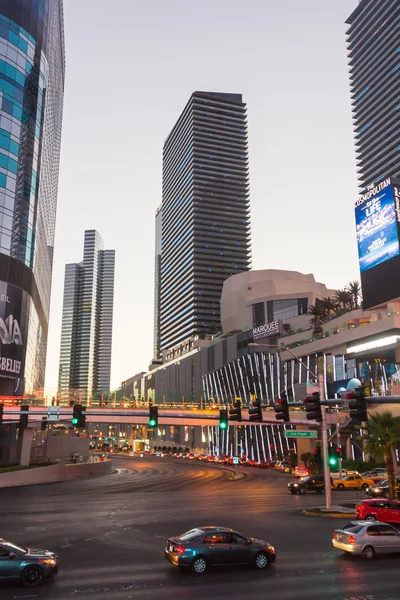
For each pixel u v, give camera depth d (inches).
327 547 802.8
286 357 4222.4
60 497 1648.6
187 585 574.9
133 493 1800.0
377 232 3134.8
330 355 3617.1
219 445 5359.3
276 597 527.5
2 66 2711.6
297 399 3174.2
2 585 568.4
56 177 5014.8
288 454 3563.0
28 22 2928.2
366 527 741.3
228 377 5669.3
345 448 3011.8
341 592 549.0
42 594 535.5
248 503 1441.9
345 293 4266.7
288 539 867.4
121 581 590.9
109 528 976.9
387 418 1338.6
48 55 3233.3
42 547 792.3
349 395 823.7
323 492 1808.6
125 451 6707.7
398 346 2972.4
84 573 629.3
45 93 3137.3
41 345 4001.0
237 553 653.3
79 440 3580.2
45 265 4052.7
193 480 2434.8
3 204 2610.7
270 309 5831.7
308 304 5536.4
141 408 2908.5
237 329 6250.0
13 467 2253.9
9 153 2684.5
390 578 612.1
